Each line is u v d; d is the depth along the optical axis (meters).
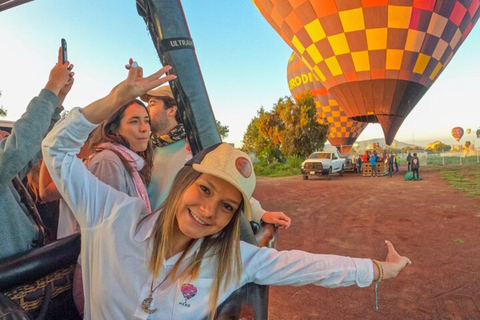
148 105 2.30
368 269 1.32
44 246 1.31
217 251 1.18
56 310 1.37
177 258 1.17
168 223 1.14
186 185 1.14
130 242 1.14
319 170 19.00
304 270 1.27
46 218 1.97
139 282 1.13
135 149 1.73
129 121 1.68
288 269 1.27
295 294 3.96
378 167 21.69
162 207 1.20
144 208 1.24
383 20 16.08
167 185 2.22
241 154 1.15
